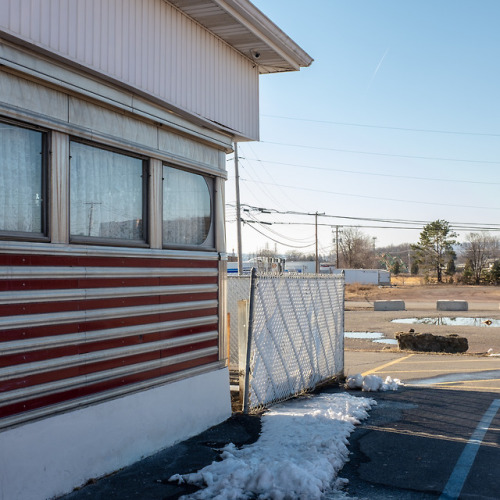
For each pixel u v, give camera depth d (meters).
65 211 4.85
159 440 5.87
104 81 5.29
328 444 5.89
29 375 4.39
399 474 5.25
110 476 5.08
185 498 4.55
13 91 4.38
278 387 8.16
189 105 6.64
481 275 86.94
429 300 52.91
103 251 5.22
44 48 4.50
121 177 5.70
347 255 111.56
